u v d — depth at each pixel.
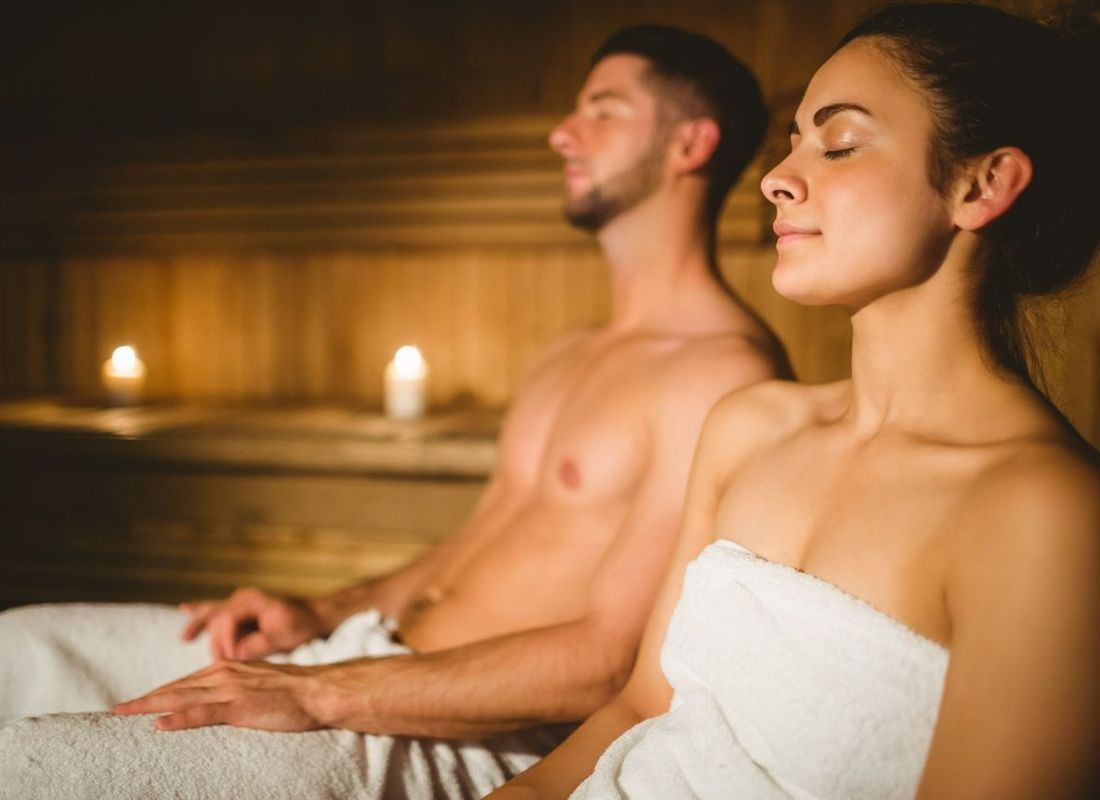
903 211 0.77
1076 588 0.63
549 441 1.45
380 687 1.11
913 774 0.69
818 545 0.81
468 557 1.50
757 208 2.60
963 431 0.77
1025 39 0.79
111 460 2.51
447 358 2.87
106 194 2.99
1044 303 0.89
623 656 1.18
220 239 2.95
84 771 0.93
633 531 1.23
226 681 1.10
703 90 1.51
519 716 1.14
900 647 0.70
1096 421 1.48
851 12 2.56
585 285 2.78
